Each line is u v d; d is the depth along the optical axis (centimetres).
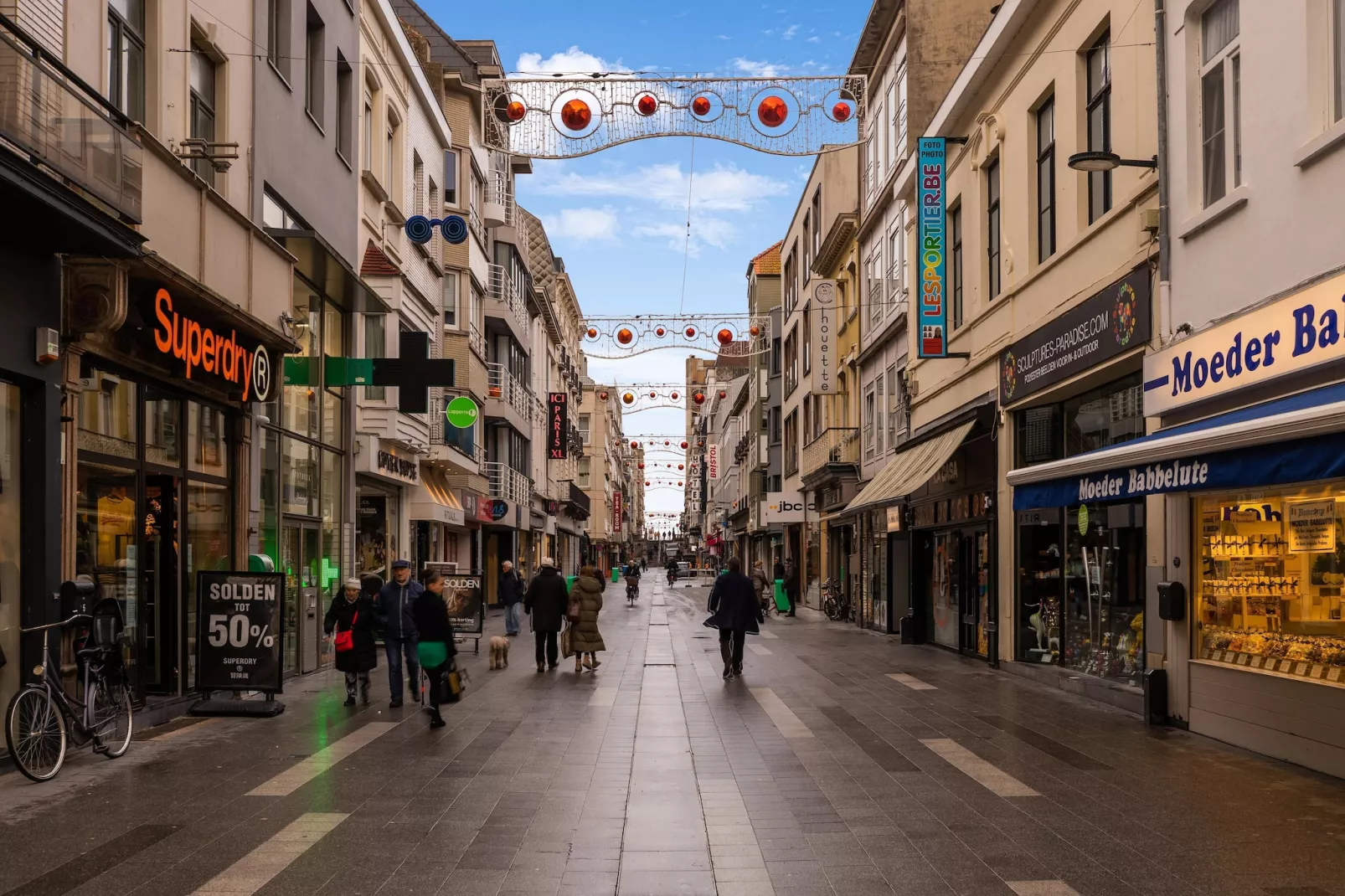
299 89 1616
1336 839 653
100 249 905
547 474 5428
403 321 2184
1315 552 877
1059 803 753
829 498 3444
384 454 2059
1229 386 966
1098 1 1348
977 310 1838
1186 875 582
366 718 1178
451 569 2014
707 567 9169
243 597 1198
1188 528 1078
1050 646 1534
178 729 1092
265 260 1327
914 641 2203
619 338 2645
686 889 566
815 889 566
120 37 1088
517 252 3906
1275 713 913
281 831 679
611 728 1101
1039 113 1594
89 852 627
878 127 2766
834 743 1005
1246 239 970
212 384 1220
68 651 923
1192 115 1080
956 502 1969
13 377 880
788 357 4566
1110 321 1253
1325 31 866
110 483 1070
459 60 3127
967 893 557
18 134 772
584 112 1538
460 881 577
